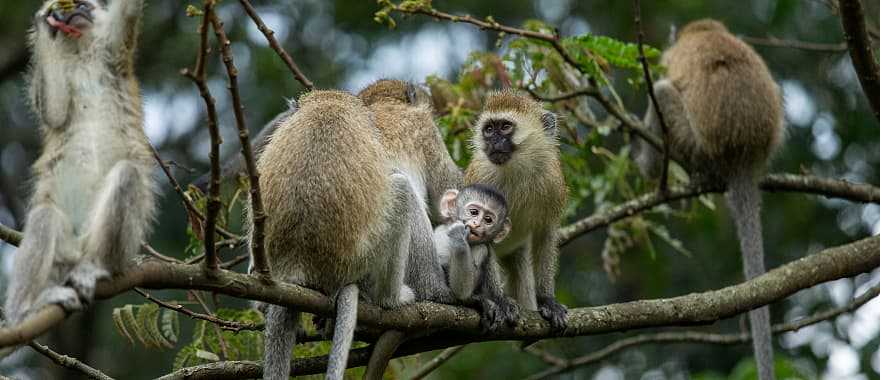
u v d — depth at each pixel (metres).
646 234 13.20
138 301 17.83
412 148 9.66
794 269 10.33
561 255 19.05
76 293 6.41
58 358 8.07
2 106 20.28
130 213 6.78
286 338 8.14
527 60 12.11
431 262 8.99
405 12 10.04
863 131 17.84
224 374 8.34
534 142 10.34
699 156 14.04
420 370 10.70
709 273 17.92
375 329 8.42
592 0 20.08
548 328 9.40
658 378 18.20
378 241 8.24
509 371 17.27
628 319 9.60
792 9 16.81
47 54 7.28
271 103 18.66
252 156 6.75
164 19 19.84
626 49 11.69
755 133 13.80
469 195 9.40
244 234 10.17
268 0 19.98
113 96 7.28
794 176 13.36
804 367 15.91
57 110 7.19
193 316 8.56
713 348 18.28
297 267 8.18
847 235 18.02
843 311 11.33
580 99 12.98
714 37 15.05
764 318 11.09
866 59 9.98
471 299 9.04
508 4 20.19
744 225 13.49
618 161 12.96
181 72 6.13
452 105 11.86
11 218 19.72
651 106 14.77
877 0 14.37
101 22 7.38
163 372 18.11
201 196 10.23
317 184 8.12
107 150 7.14
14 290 6.67
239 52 19.38
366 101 10.08
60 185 7.04
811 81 18.44
